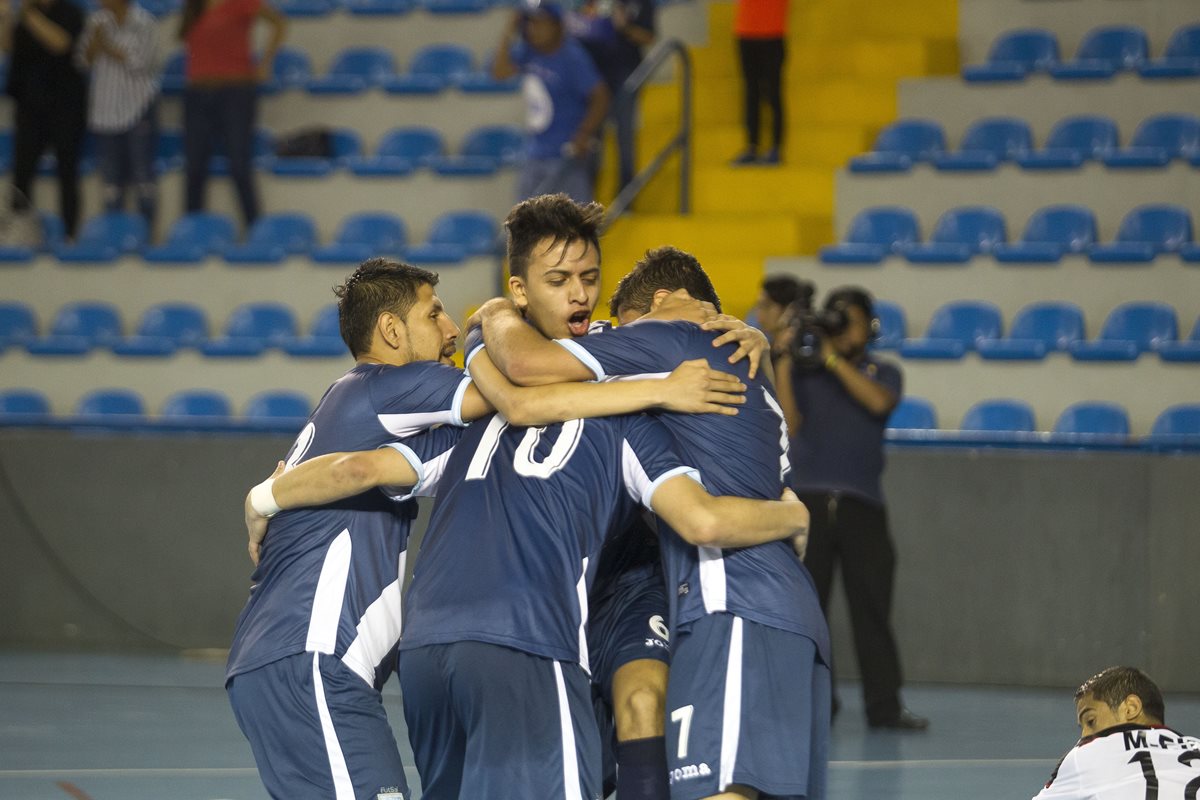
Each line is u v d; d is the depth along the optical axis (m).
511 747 11.18
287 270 37.03
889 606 22.89
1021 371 31.05
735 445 11.98
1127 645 25.61
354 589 11.98
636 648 12.17
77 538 29.70
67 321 37.59
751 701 11.31
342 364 34.59
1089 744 12.84
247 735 12.02
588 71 35.34
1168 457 25.53
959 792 18.61
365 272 12.95
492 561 11.40
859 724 23.11
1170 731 12.78
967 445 26.64
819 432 22.94
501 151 41.00
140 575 29.48
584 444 11.84
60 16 39.28
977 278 33.28
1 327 37.78
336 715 11.71
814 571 23.00
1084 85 37.72
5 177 42.00
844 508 22.81
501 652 11.16
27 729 22.36
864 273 33.84
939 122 38.59
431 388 12.27
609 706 12.50
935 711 24.02
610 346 12.10
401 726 22.83
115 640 29.56
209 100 38.56
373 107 42.66
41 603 29.78
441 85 42.22
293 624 11.81
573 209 12.47
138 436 29.62
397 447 12.15
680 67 40.50
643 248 35.56
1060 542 25.92
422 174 39.28
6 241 39.50
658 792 11.55
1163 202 34.66
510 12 44.91
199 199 39.16
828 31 41.31
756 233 35.22
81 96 39.53
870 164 36.06
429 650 11.36
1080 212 34.41
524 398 11.88
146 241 39.44
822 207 36.34
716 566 11.66
